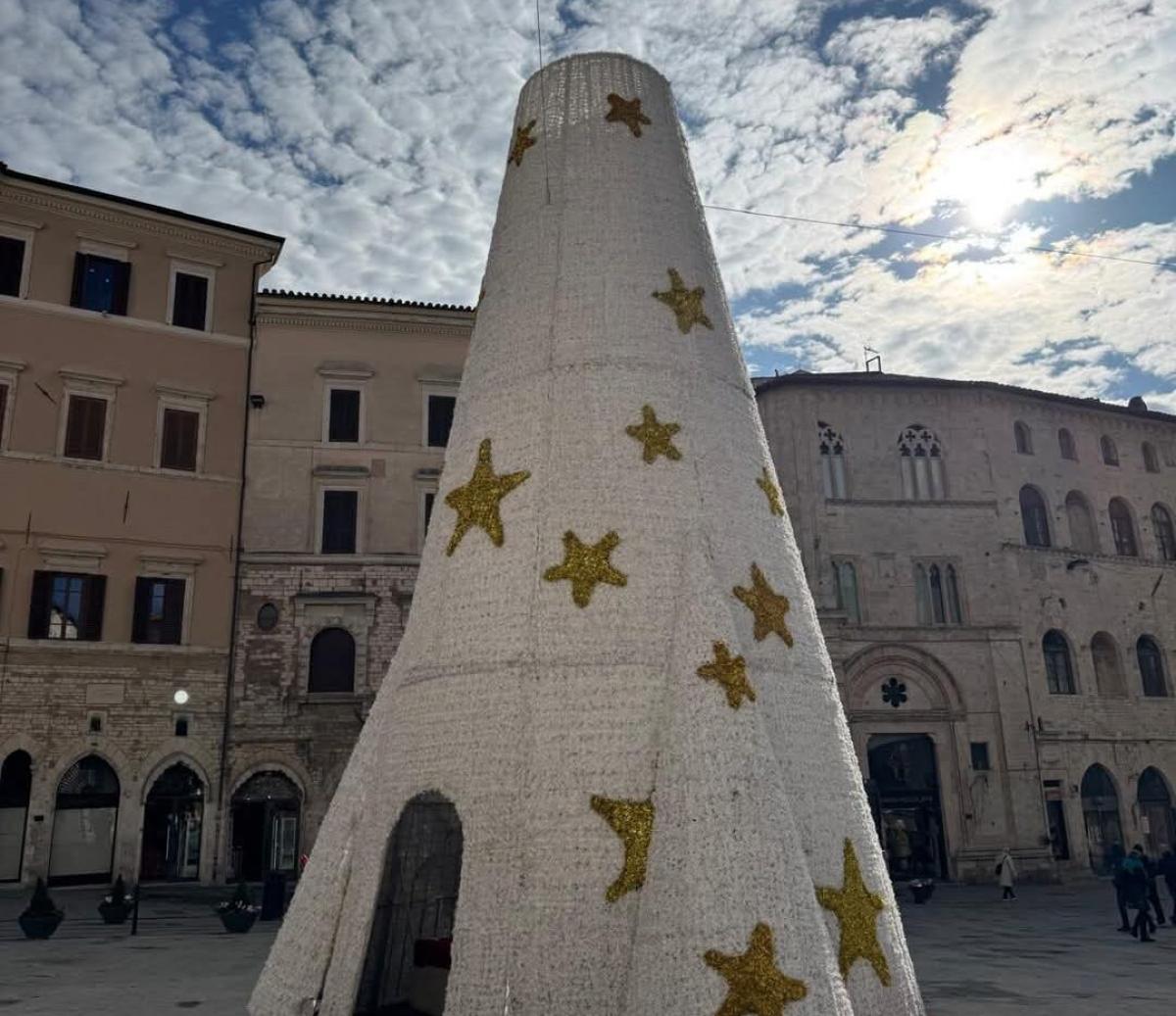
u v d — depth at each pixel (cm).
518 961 780
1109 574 4288
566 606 909
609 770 839
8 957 1780
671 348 1055
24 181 3388
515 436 1019
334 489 3641
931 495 4109
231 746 3319
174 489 3444
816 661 996
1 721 3053
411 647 1002
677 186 1183
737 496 1016
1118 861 2711
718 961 738
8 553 3170
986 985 1558
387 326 3819
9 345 3312
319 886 930
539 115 1215
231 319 3691
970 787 3766
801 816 871
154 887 3094
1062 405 4431
